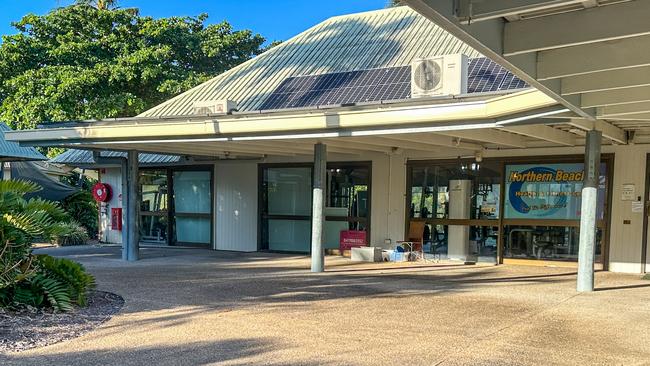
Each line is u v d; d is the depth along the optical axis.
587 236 7.98
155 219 16.50
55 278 6.79
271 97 13.63
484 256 11.66
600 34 3.90
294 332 5.61
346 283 8.81
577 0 3.19
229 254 13.74
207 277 9.48
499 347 5.08
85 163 16.25
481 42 3.80
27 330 5.57
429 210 12.27
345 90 12.48
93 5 23.20
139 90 21.62
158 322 6.05
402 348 5.04
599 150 7.92
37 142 11.20
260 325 5.90
